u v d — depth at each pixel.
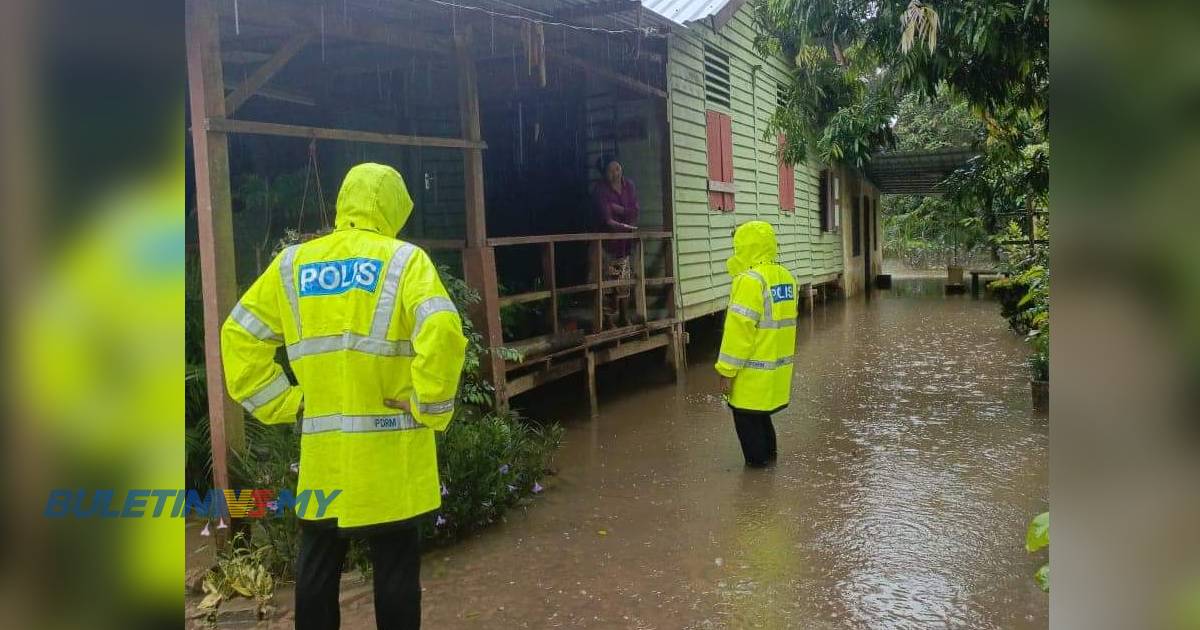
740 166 12.14
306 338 2.75
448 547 4.48
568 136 10.05
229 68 7.56
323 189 8.11
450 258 7.24
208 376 4.21
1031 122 7.85
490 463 4.79
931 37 5.12
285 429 4.61
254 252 6.55
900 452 6.16
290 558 3.96
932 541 4.38
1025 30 5.54
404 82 9.05
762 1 8.52
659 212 9.65
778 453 6.25
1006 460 5.87
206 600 3.72
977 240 18.08
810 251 16.45
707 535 4.56
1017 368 9.61
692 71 10.27
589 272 7.96
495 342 6.18
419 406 2.66
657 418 7.51
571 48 7.75
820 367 10.19
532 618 3.62
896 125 24.42
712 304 10.88
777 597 3.76
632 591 3.87
